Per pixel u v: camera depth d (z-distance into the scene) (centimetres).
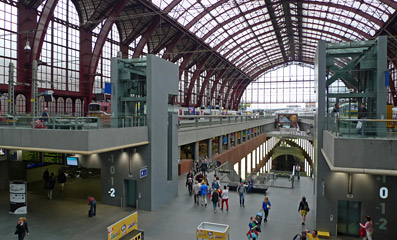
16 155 1791
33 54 3181
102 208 1592
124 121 1420
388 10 3853
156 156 1617
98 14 3981
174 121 1872
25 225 1105
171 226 1342
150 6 3850
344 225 1256
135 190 1625
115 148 1332
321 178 1268
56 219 1409
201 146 3256
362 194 1198
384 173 918
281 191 1997
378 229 1174
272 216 1491
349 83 1394
